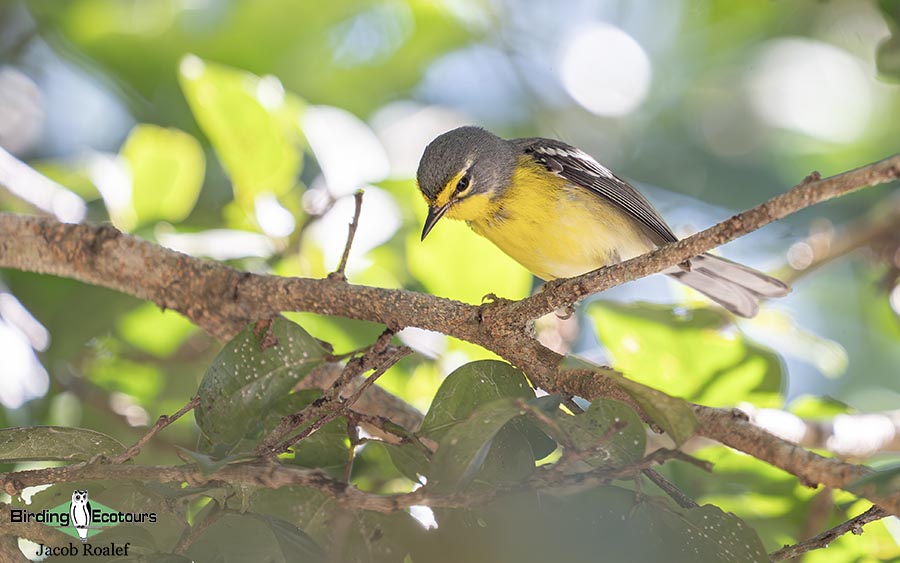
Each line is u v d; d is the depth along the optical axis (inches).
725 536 256.2
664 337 419.2
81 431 274.5
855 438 403.5
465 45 634.2
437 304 318.0
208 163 559.2
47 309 466.3
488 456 266.2
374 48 623.5
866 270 604.4
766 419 402.9
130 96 596.1
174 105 590.6
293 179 450.9
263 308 345.4
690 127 647.8
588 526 258.4
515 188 432.1
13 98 592.1
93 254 359.9
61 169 494.0
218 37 600.4
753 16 639.8
